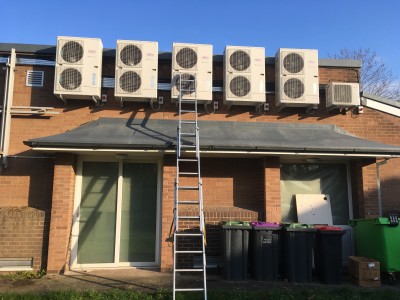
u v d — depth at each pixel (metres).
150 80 9.73
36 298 6.61
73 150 8.58
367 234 8.82
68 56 9.54
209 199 9.76
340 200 10.19
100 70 9.75
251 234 8.45
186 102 10.08
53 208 8.87
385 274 8.39
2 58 9.90
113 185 9.57
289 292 7.21
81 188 9.48
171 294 6.82
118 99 9.91
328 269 8.19
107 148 8.52
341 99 10.37
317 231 8.38
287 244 8.27
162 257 8.91
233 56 10.16
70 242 9.11
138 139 8.78
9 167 9.48
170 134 9.34
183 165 9.74
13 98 9.80
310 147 8.94
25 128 9.71
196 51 10.01
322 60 10.99
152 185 9.64
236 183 9.90
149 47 9.85
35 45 9.98
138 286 7.56
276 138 9.49
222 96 10.45
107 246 9.35
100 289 7.32
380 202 10.00
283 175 10.17
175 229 6.70
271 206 9.43
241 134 9.68
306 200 10.01
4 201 9.35
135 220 9.48
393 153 9.16
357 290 7.64
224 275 8.14
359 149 9.06
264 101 10.07
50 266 8.66
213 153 8.93
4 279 8.14
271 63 10.78
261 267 8.20
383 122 10.86
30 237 8.87
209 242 9.13
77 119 9.91
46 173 9.52
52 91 9.94
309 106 10.51
